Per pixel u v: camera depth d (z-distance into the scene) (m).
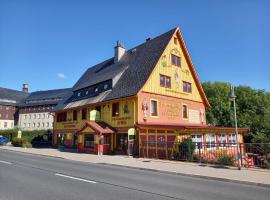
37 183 10.55
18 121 86.94
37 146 41.66
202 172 14.33
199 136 25.98
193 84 33.91
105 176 12.80
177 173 14.34
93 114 30.19
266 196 9.20
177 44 32.06
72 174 13.14
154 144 22.86
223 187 10.77
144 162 19.11
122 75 31.48
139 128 25.23
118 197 8.44
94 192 9.09
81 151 29.53
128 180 11.78
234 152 22.70
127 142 26.53
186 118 31.88
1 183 10.51
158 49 30.59
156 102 28.14
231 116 44.03
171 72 30.62
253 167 16.48
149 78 27.50
